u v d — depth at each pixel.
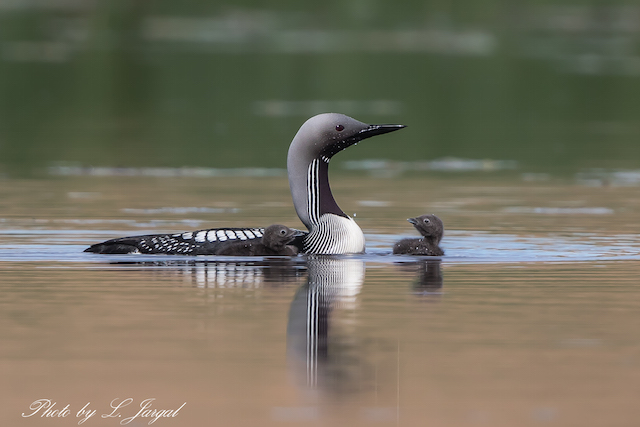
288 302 9.74
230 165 22.05
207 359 7.88
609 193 18.41
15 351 8.08
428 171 21.61
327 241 12.40
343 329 8.74
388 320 9.03
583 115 31.66
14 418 6.77
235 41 48.00
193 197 17.77
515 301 9.82
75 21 54.34
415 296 10.04
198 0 60.22
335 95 34.59
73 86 36.25
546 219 15.50
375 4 59.12
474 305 9.65
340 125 12.51
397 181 20.09
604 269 11.53
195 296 9.99
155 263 11.72
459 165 22.48
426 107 32.59
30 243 13.05
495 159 23.33
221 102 33.53
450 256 12.42
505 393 7.14
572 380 7.40
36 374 7.52
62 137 26.30
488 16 56.78
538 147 25.16
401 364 7.75
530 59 43.09
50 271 11.18
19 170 21.00
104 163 22.09
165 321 8.98
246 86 36.53
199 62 41.28
